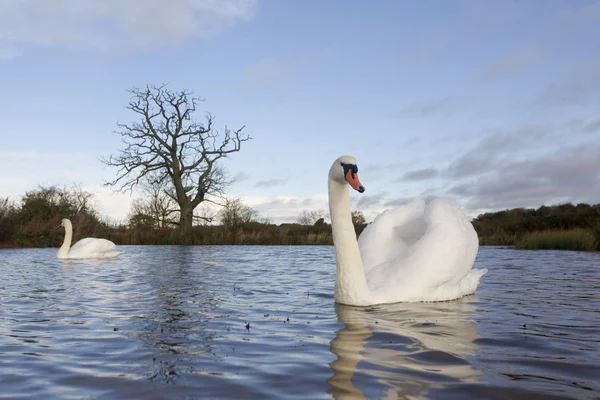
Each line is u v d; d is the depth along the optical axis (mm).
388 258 8172
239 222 47469
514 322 5898
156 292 8875
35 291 9188
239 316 6375
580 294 8438
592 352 4520
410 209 8773
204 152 49344
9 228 31625
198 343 4953
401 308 6766
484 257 18594
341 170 6805
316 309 6785
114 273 12742
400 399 3336
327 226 48219
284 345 4824
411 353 4477
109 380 3811
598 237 24594
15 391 3594
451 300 7578
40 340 5180
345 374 3873
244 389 3564
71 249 19469
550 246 25422
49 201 40844
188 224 48625
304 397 3387
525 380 3711
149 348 4781
